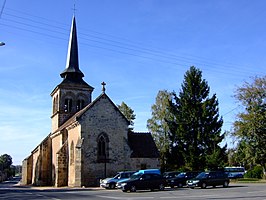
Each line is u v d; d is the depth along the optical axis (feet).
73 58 175.22
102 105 136.87
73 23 179.01
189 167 165.68
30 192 104.94
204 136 169.27
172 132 176.86
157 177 99.86
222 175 108.17
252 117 157.07
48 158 175.52
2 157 498.28
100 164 131.44
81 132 130.82
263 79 161.68
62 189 118.93
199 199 64.95
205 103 172.55
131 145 142.72
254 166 197.36
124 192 94.17
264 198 64.23
